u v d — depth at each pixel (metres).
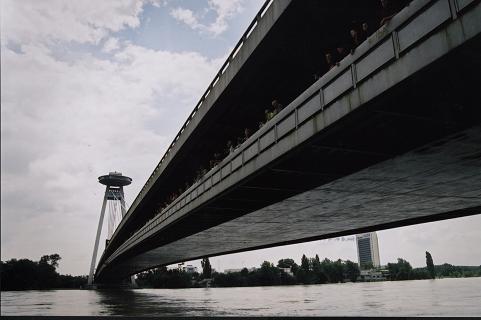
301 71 24.42
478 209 33.41
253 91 26.84
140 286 187.50
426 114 15.52
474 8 10.88
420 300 44.84
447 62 12.05
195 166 41.22
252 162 22.77
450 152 18.95
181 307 49.25
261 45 21.80
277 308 42.00
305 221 37.00
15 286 169.88
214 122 31.19
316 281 178.75
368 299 50.44
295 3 18.55
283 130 19.73
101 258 115.94
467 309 33.03
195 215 35.12
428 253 186.88
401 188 25.66
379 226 40.31
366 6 18.58
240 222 36.94
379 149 19.17
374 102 14.50
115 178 146.00
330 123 16.41
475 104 14.90
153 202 56.09
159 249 59.72
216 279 184.00
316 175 23.14
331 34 20.78
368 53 14.50
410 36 12.79
